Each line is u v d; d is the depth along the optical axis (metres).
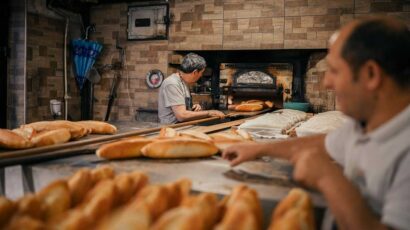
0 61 4.75
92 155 1.50
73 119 5.79
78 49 5.44
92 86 5.84
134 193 0.91
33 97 5.02
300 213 0.74
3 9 4.71
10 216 0.75
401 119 0.81
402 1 4.26
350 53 0.81
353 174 0.97
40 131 1.79
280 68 4.92
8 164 1.28
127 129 2.29
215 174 1.26
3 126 4.91
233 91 5.11
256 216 0.81
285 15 4.77
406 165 0.78
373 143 0.88
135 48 5.57
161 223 0.66
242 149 1.31
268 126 2.31
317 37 4.65
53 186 0.82
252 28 4.92
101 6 5.70
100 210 0.76
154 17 5.39
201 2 5.14
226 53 5.23
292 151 1.27
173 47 5.34
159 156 1.42
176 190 0.87
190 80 3.79
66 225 0.67
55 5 5.18
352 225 0.76
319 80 4.84
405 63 0.79
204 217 0.74
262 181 1.18
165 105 3.66
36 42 5.01
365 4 4.42
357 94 0.83
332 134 1.25
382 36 0.79
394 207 0.75
